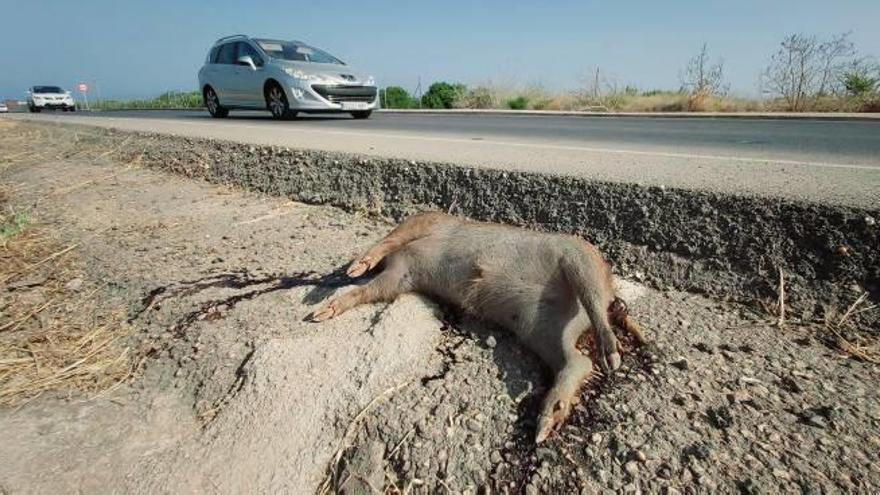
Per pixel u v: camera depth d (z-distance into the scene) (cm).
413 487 236
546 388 275
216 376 301
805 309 330
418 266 347
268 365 291
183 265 434
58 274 440
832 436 236
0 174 809
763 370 280
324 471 252
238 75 1330
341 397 275
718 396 261
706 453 228
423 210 518
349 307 343
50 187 704
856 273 332
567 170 493
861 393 262
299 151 659
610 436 241
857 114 1252
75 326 367
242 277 406
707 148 669
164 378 311
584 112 1625
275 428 265
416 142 746
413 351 297
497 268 316
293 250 458
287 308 352
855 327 311
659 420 247
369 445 254
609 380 279
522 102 2147
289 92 1229
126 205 607
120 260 450
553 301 301
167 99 3547
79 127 1236
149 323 359
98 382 312
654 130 959
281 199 605
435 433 252
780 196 380
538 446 242
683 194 407
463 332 326
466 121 1264
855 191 391
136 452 262
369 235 489
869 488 212
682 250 386
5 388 306
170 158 794
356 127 1049
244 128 1018
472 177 512
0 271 446
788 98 1623
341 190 583
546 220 455
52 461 255
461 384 279
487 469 236
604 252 412
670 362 288
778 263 354
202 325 343
